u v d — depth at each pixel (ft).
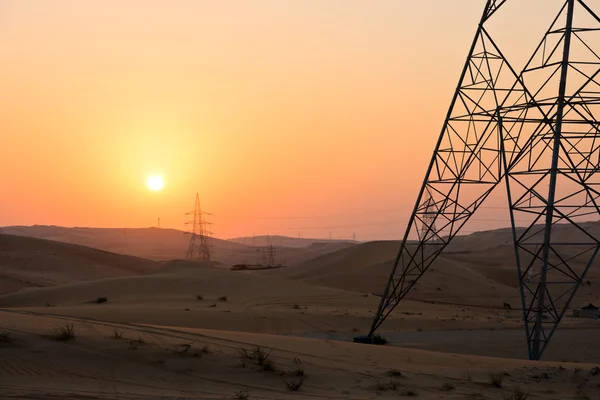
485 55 104.22
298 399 50.11
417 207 117.50
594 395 57.11
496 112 100.78
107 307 187.62
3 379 48.08
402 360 74.49
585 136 92.73
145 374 54.60
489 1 103.24
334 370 63.21
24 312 88.17
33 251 475.72
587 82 91.25
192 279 279.49
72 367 53.78
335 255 535.19
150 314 164.76
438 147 111.65
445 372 66.95
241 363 61.26
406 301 262.47
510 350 139.95
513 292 355.77
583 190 91.40
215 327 154.92
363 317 185.16
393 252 492.95
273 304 221.87
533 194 95.35
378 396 53.31
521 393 55.31
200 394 49.44
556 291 367.04
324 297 251.60
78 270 455.63
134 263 535.60
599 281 407.85
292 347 75.61
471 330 177.58
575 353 136.67
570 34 90.68
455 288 349.61
